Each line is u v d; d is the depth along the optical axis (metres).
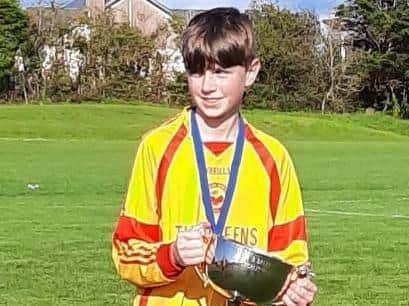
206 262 2.62
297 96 64.44
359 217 14.48
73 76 62.72
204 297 2.76
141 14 73.12
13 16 61.16
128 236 2.78
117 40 62.56
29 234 11.98
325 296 8.07
